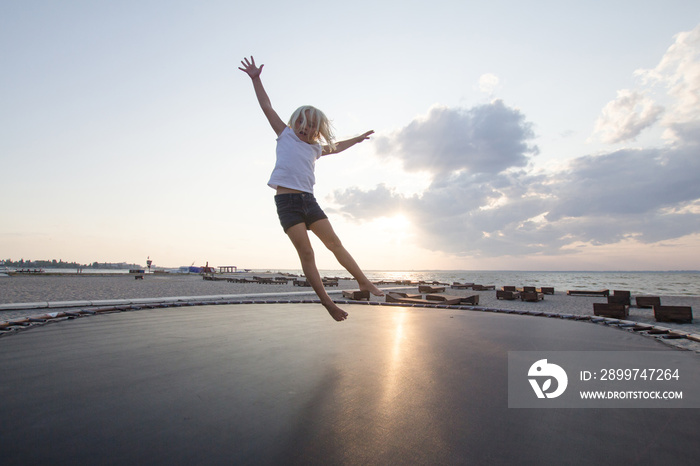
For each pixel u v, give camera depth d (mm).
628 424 1308
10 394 1525
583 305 10859
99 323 3732
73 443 1093
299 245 1942
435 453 1074
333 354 2340
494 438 1180
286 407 1418
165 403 1443
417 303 6426
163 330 3287
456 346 2623
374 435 1186
